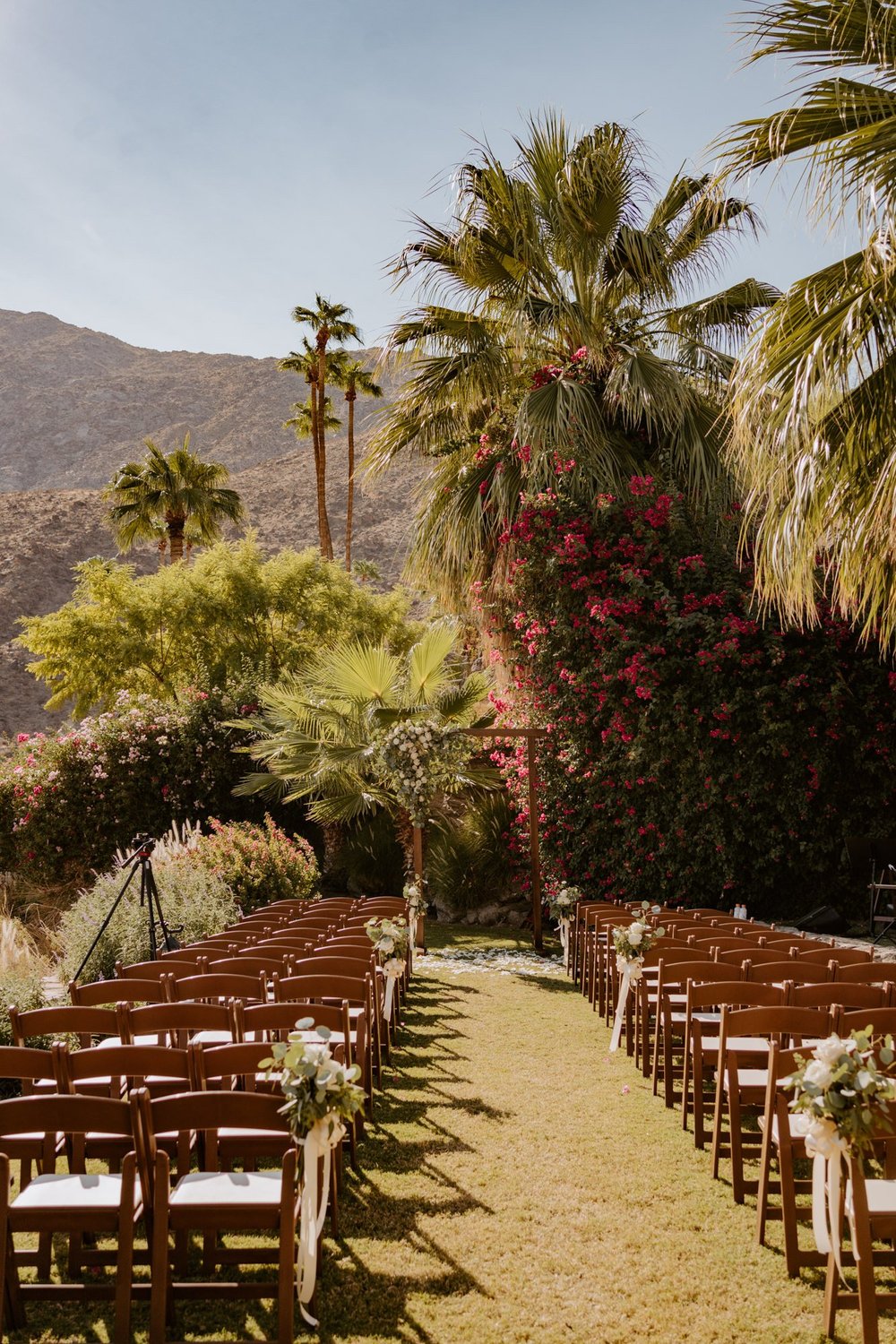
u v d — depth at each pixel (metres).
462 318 13.17
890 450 5.69
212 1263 3.48
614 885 12.44
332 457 79.38
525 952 11.22
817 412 5.67
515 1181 4.41
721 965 5.32
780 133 5.66
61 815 15.49
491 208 12.37
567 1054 6.64
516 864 13.41
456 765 11.73
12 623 51.97
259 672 18.83
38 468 142.88
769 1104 3.93
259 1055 3.51
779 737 11.34
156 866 10.71
